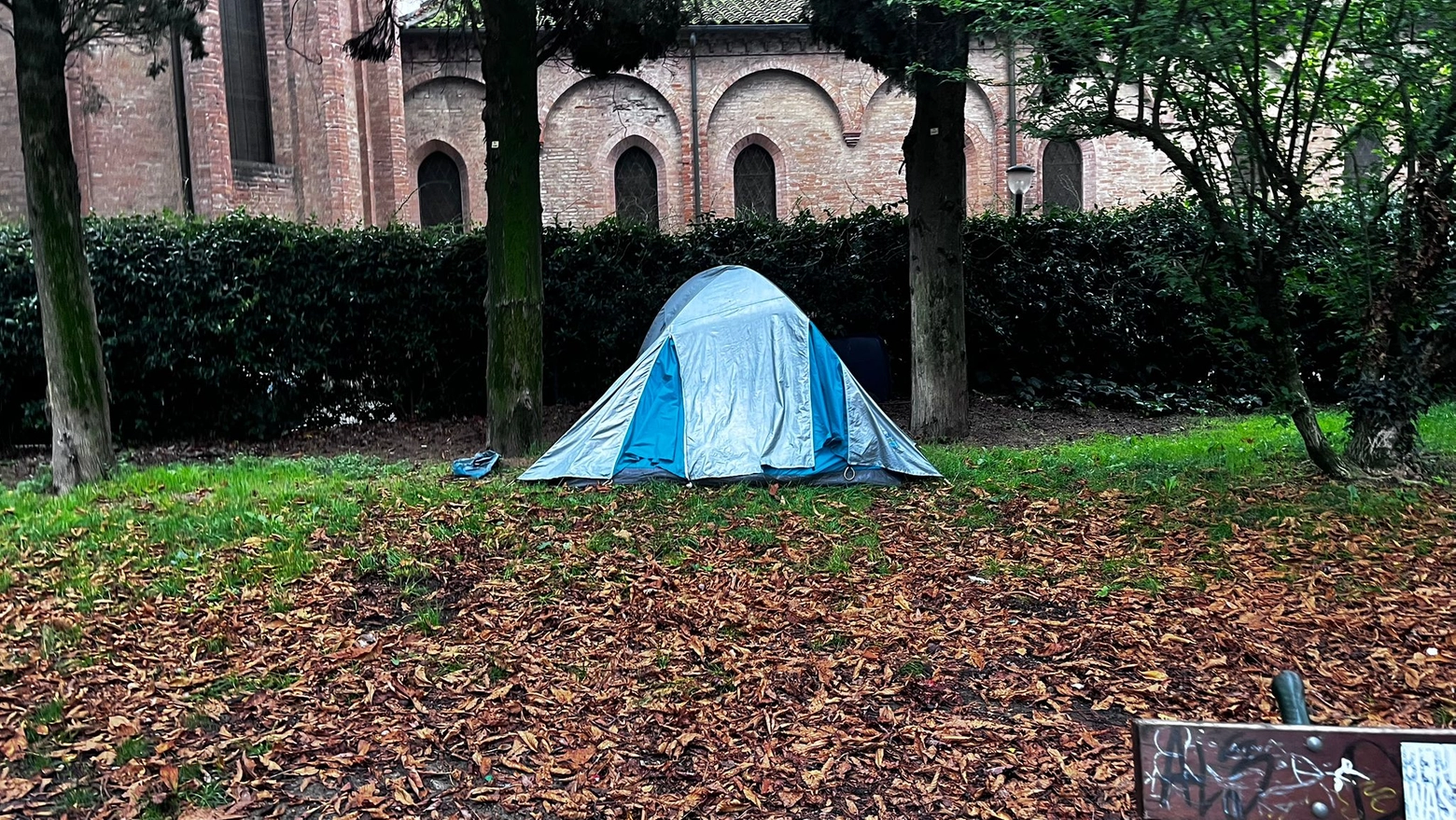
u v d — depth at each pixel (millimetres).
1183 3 6734
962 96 10961
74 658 5098
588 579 6160
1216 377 14602
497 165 10234
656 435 8945
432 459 11086
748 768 3977
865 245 14164
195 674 4883
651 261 14078
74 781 3947
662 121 22453
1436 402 8711
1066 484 8383
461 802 3773
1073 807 3654
